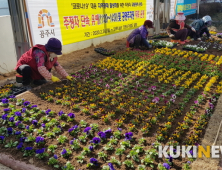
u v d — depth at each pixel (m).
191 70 6.64
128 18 10.84
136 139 3.60
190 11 16.19
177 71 6.56
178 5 14.27
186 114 4.32
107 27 9.70
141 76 6.32
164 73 6.43
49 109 4.21
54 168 3.00
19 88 5.48
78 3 7.97
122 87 5.61
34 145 3.44
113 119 4.18
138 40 8.73
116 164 3.07
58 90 5.22
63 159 3.17
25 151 3.26
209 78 6.17
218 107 4.57
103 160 3.16
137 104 4.62
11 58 6.79
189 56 8.11
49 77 5.17
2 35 6.44
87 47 9.67
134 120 4.04
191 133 3.68
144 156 3.22
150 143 3.51
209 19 10.00
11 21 6.50
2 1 7.98
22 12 6.29
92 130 3.78
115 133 3.66
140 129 3.87
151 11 12.53
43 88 5.36
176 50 8.75
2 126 3.91
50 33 7.14
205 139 3.60
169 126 3.90
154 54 8.22
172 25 9.83
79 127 3.86
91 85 5.69
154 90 5.48
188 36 10.81
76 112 4.39
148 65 7.12
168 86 5.72
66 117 4.19
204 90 5.35
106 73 6.61
